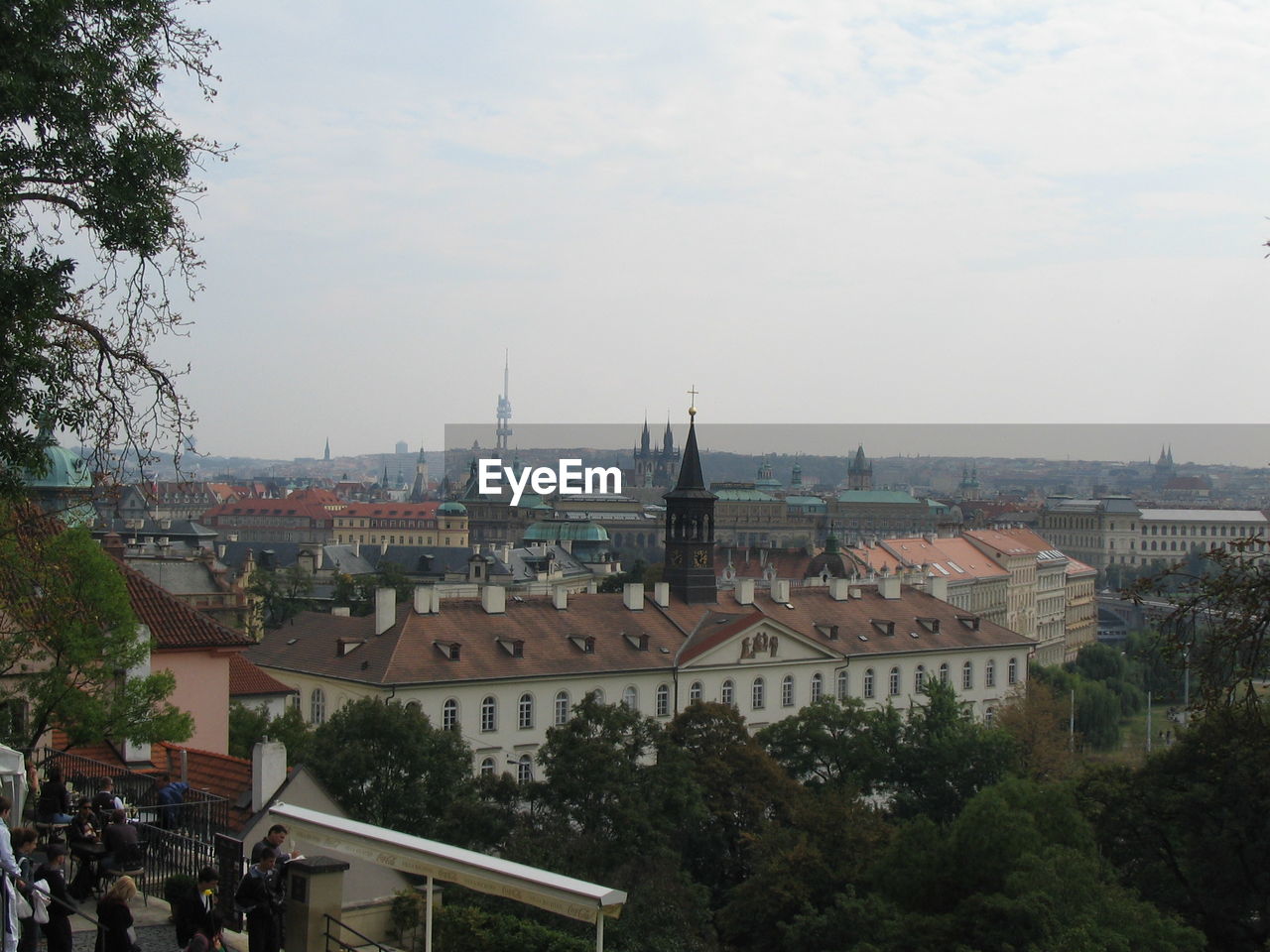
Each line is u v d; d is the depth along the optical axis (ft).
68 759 197.26
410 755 273.54
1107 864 257.14
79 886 131.75
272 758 176.45
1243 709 146.72
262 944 110.11
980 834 245.65
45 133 124.98
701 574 522.88
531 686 435.53
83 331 135.33
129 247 129.18
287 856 112.57
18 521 156.66
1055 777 499.92
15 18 118.83
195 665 268.41
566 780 282.97
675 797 294.25
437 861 101.55
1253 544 141.79
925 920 232.12
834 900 279.49
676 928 245.24
